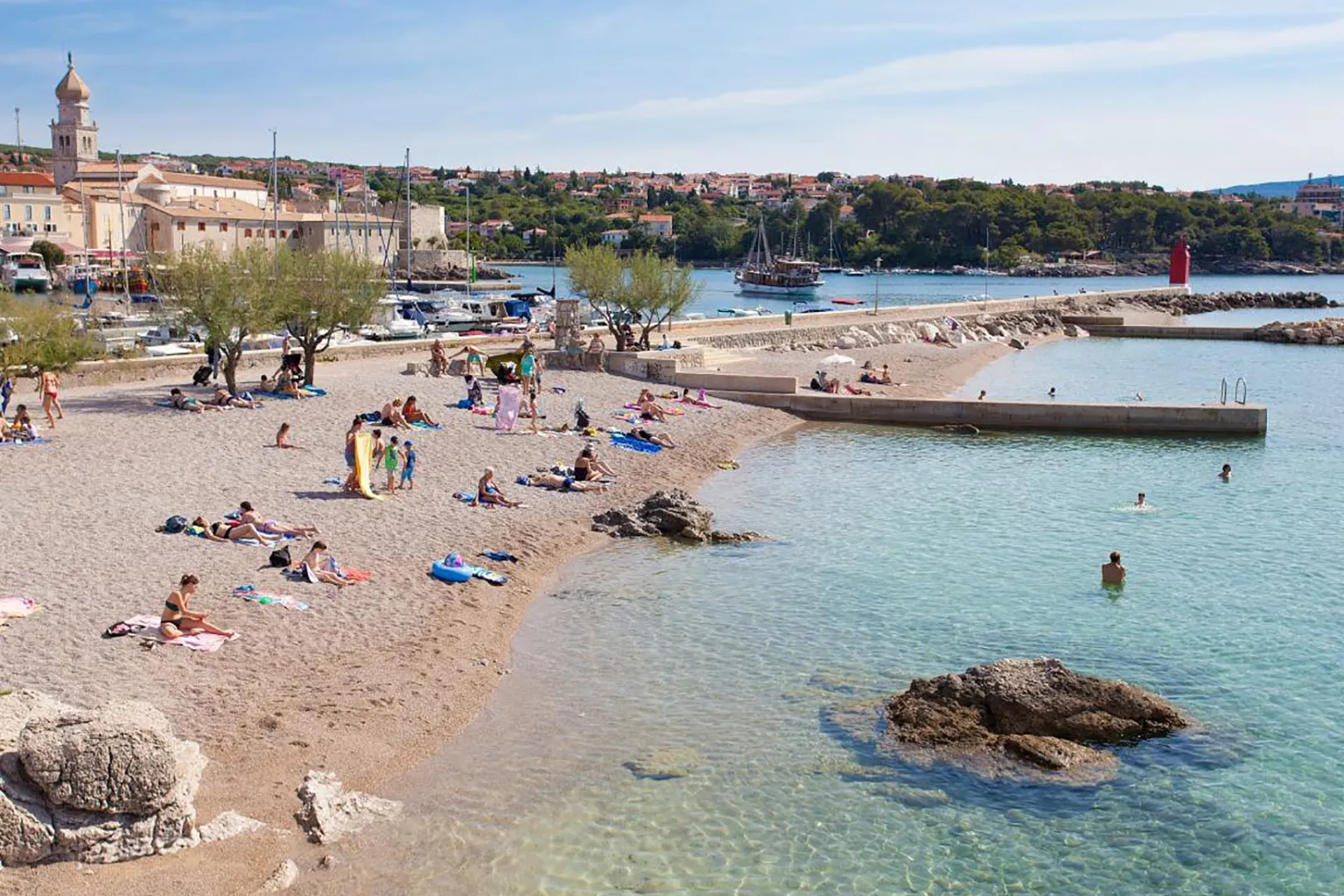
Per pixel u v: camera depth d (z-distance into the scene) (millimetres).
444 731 19859
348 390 49250
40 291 115875
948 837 16875
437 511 33031
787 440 52094
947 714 20156
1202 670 23406
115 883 14070
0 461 34094
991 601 27828
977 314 113125
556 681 22422
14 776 14289
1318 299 164625
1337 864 16297
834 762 19062
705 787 18141
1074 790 18250
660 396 56688
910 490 41062
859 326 92062
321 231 164625
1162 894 15570
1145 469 45594
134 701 15711
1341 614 27062
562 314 62344
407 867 15586
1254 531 35156
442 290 140250
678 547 32625
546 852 16156
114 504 30234
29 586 23531
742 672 23031
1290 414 61031
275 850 15523
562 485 37312
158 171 183375
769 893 15336
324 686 20719
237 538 28031
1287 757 19406
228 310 44812
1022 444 51656
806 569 30516
